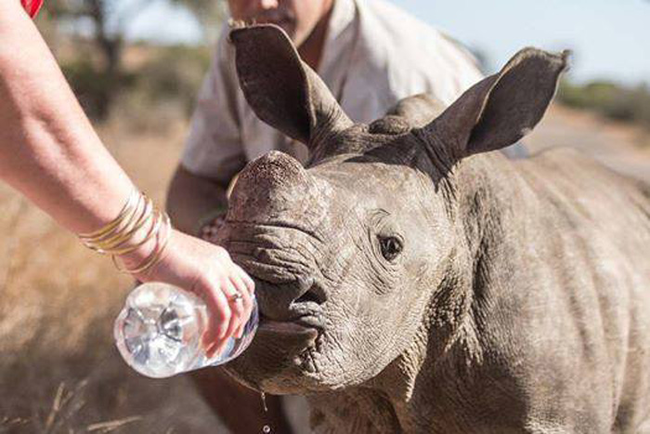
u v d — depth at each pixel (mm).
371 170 3564
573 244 4246
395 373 3871
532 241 4094
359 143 3732
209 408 5945
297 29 4836
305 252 3104
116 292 6809
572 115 40125
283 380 3221
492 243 3959
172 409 5926
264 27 3912
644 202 4902
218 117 5480
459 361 3947
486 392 3984
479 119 3822
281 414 5445
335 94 4922
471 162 3930
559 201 4395
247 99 4062
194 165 5559
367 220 3369
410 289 3535
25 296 6539
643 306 4379
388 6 5070
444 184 3770
